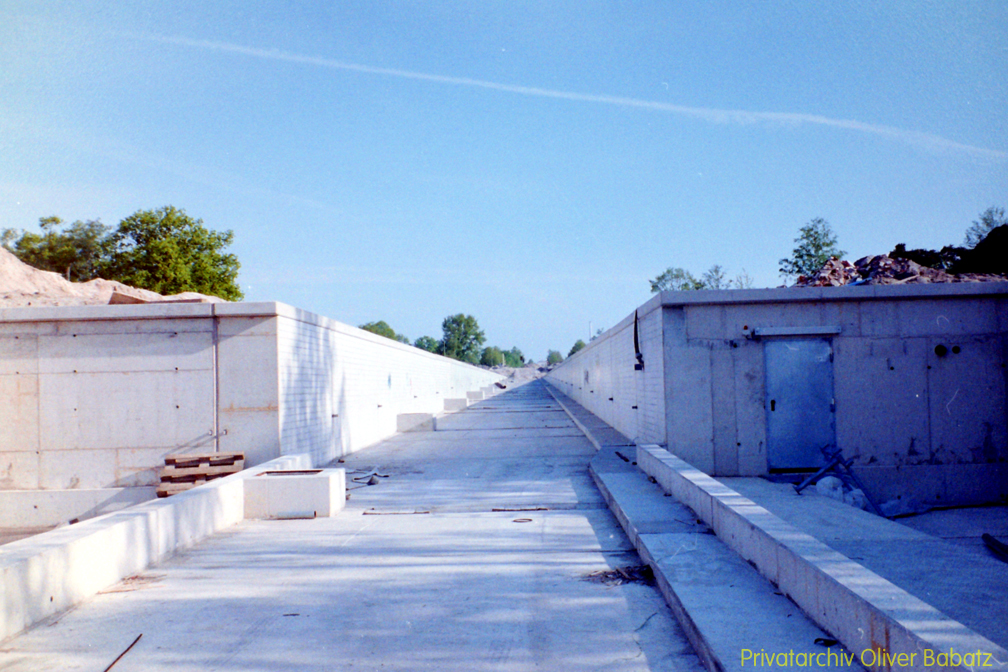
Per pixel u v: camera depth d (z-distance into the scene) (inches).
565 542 319.3
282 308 528.4
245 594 250.7
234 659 191.0
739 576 230.7
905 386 490.9
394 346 989.8
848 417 492.1
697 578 229.3
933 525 424.2
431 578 266.8
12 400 520.4
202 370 518.9
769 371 497.0
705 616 192.2
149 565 289.0
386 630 211.3
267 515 389.1
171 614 229.5
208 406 516.7
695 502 331.0
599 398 1026.1
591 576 263.0
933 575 264.5
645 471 470.9
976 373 488.7
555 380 2849.4
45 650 198.8
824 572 179.3
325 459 627.5
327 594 249.1
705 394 497.4
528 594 243.1
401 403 1045.2
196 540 331.3
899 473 486.9
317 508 390.0
